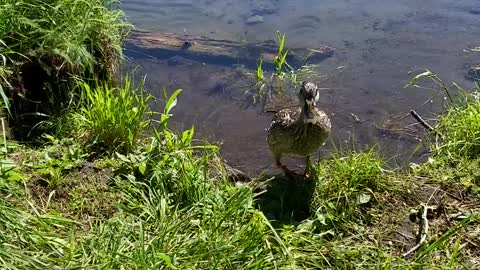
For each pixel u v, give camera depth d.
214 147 2.21
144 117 2.69
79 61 2.44
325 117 2.23
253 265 1.62
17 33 2.35
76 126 2.32
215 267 1.60
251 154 2.51
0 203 1.72
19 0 2.39
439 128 2.55
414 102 2.83
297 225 1.91
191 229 1.79
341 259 1.77
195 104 2.85
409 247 1.87
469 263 1.79
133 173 2.06
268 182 2.17
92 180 2.03
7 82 2.20
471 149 2.31
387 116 2.74
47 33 2.40
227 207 1.85
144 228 1.79
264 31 3.47
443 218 1.99
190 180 1.97
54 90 2.45
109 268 1.58
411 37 3.37
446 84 2.94
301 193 2.07
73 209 1.90
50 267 1.58
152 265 1.60
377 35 3.40
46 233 1.73
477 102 2.48
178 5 3.76
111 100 2.31
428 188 2.13
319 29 3.48
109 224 1.78
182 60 3.19
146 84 2.98
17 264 1.55
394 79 3.01
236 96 2.91
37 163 2.08
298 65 3.17
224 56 3.23
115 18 2.73
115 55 2.76
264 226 1.79
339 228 1.93
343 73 3.07
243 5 3.76
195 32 3.45
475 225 1.93
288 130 2.20
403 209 2.03
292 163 2.44
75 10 2.53
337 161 2.15
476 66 3.07
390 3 3.76
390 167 2.40
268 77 3.05
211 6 3.75
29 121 2.37
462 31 3.40
